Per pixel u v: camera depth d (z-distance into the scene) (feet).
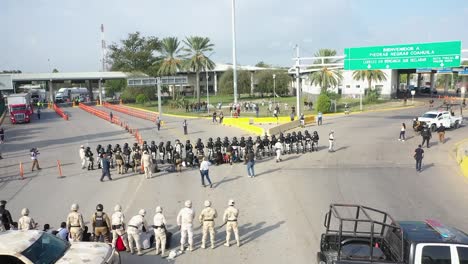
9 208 54.75
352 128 126.31
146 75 296.51
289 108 201.26
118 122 158.30
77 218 36.29
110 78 309.22
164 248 36.78
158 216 36.63
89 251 29.55
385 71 245.04
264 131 111.24
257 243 39.11
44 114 219.00
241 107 207.62
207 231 38.24
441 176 65.31
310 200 52.85
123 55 306.96
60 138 128.47
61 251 29.35
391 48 120.26
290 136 87.86
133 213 49.78
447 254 24.63
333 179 63.98
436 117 116.06
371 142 99.25
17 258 26.91
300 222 44.55
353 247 29.40
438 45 114.21
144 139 116.88
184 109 222.07
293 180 63.82
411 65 118.42
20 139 130.41
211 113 194.08
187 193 58.23
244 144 81.51
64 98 323.78
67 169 80.48
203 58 221.05
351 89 255.91
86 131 142.92
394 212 47.14
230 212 38.29
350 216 46.03
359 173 67.97
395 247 27.25
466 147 83.30
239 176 67.72
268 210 49.08
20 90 355.15
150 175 69.15
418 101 225.15
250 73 302.25
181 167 77.20
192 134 124.06
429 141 99.04
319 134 115.44
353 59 126.00
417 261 24.76
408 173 67.56
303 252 36.70
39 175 75.92
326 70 196.34
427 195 54.39
